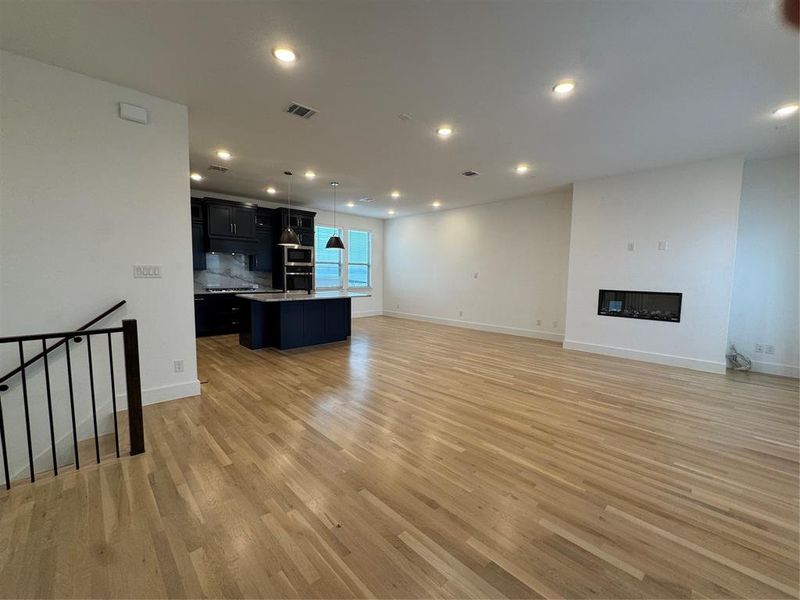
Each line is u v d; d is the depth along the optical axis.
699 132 3.42
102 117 2.66
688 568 1.45
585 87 2.63
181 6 1.87
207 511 1.73
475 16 1.92
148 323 2.97
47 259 2.51
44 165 2.47
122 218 2.79
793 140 3.61
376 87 2.68
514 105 2.93
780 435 2.65
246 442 2.43
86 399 2.69
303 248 7.43
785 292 4.21
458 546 1.55
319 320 5.71
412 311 8.88
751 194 4.36
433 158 4.32
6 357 2.40
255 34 2.10
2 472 2.41
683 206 4.48
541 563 1.47
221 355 4.95
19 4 1.84
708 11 1.84
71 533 1.57
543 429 2.71
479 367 4.44
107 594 1.29
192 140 3.78
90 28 2.05
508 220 6.92
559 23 1.96
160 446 2.36
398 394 3.42
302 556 1.48
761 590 1.35
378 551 1.51
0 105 2.31
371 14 1.92
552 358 4.94
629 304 5.04
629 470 2.17
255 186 5.96
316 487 1.94
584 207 5.31
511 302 6.91
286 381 3.78
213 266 6.71
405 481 2.02
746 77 2.45
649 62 2.31
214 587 1.33
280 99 2.89
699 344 4.43
